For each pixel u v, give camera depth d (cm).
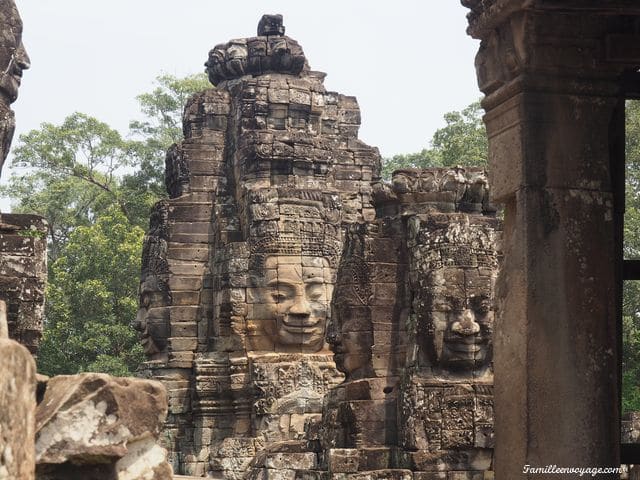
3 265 1919
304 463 2527
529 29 1255
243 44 3978
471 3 1344
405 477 2252
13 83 1786
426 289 2347
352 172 3944
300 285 3547
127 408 852
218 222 3828
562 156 1263
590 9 1245
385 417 2391
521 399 1233
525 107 1261
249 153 3697
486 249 2372
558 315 1240
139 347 5341
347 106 4003
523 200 1252
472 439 2289
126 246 5425
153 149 6328
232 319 3562
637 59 1267
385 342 2477
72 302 5353
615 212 1327
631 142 5103
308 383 3484
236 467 3325
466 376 2334
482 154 5719
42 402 853
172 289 3822
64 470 828
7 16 1775
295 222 3575
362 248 2508
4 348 732
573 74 1270
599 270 1256
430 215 2388
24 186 6384
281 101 3784
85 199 6394
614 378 1248
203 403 3625
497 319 1297
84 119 6319
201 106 3966
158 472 864
